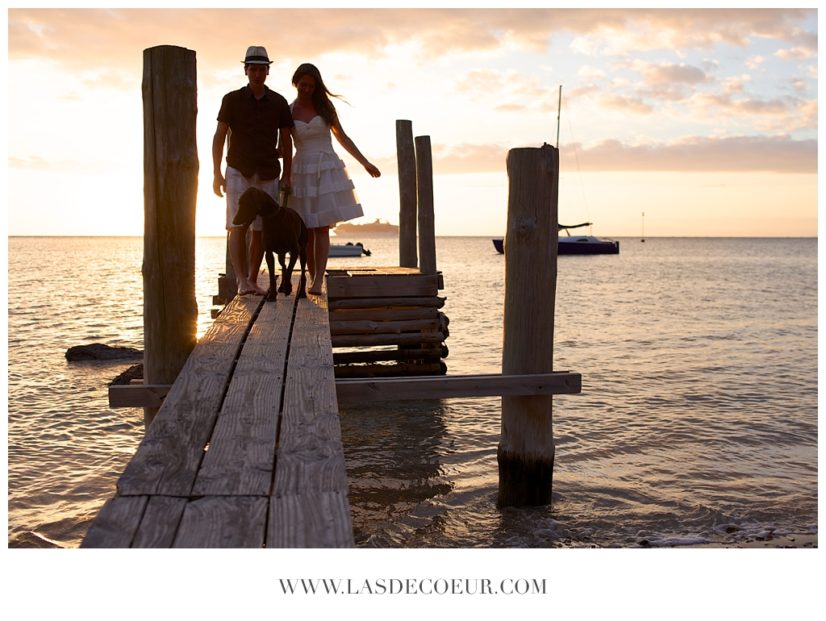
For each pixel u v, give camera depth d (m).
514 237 5.06
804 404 9.16
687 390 10.03
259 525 2.56
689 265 63.25
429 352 9.30
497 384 4.87
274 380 4.01
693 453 6.99
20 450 6.93
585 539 4.91
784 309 23.50
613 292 31.20
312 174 6.46
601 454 6.94
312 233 7.14
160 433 3.31
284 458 3.06
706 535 5.02
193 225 4.37
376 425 8.00
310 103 6.46
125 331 17.25
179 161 4.25
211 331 5.14
